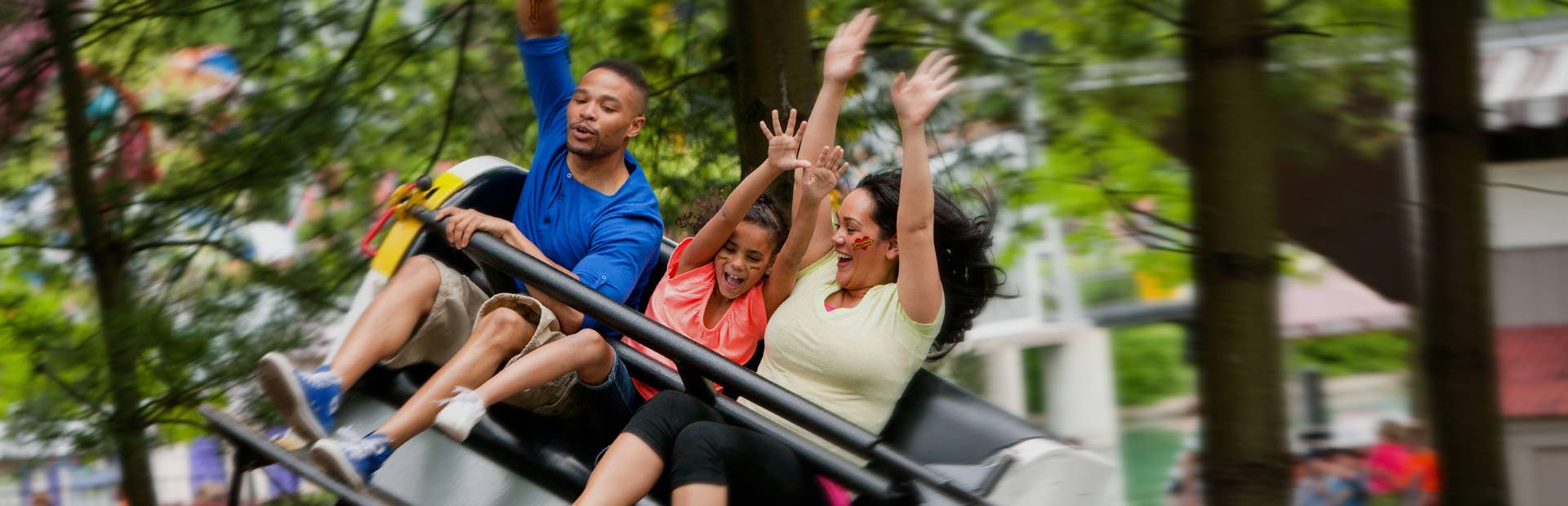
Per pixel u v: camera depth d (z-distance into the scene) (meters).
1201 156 5.76
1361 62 7.49
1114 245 9.34
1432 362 6.07
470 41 7.67
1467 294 5.95
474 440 4.07
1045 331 12.30
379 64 7.47
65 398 7.67
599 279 4.15
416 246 4.17
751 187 4.20
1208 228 5.73
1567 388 9.06
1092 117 7.98
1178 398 12.43
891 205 4.14
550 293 3.87
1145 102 7.75
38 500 11.74
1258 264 5.66
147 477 7.89
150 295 7.84
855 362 4.05
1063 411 12.34
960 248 4.35
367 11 7.59
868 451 3.69
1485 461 5.95
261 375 3.65
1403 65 7.41
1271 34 5.71
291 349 7.49
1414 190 8.59
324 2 7.62
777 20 5.98
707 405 3.91
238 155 7.38
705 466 3.61
